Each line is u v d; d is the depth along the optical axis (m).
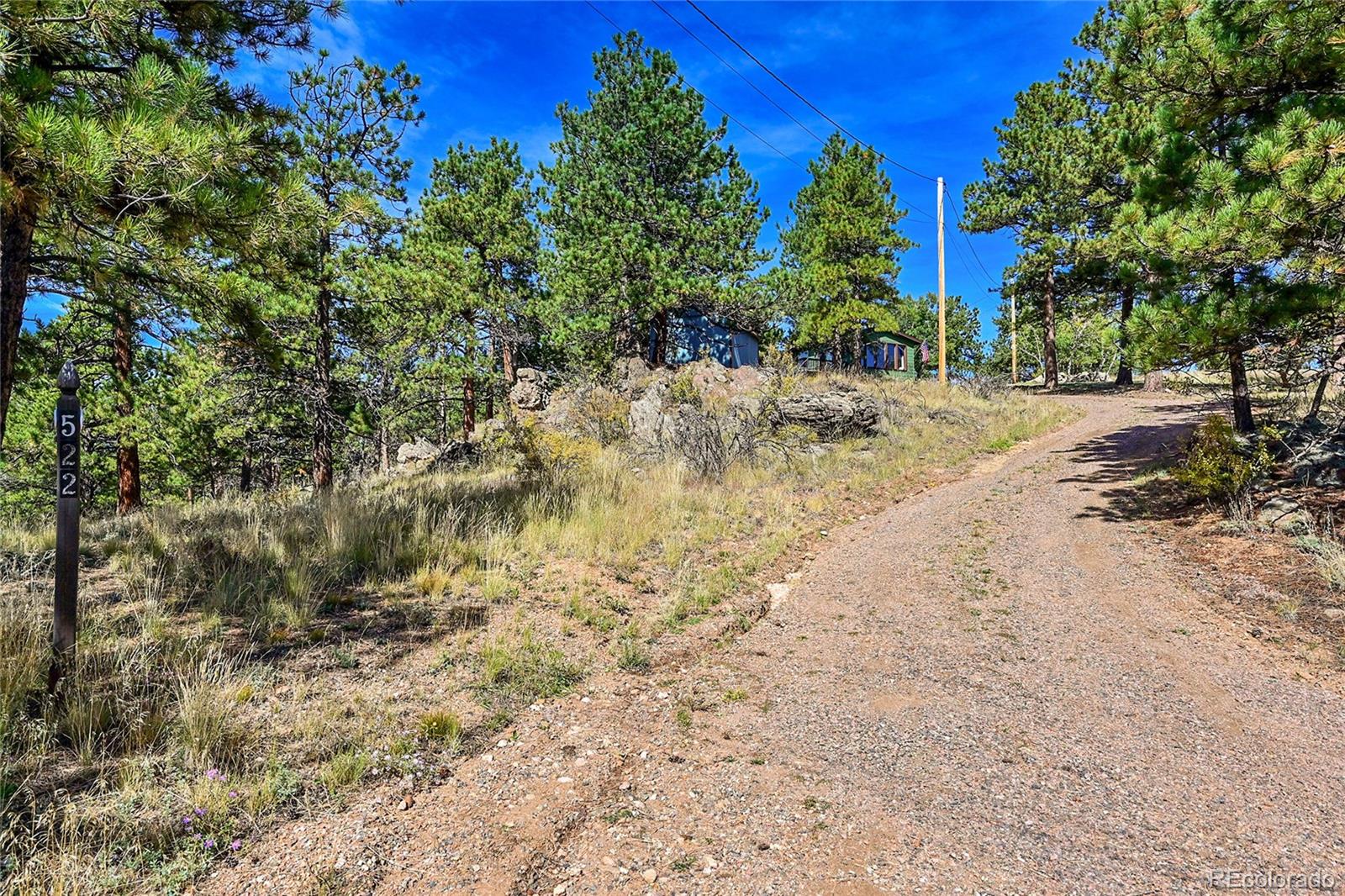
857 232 28.53
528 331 21.67
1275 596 5.91
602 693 4.62
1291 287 7.34
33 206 4.32
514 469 12.80
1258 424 11.05
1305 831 2.96
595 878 2.77
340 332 14.84
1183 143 9.01
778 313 20.91
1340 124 6.28
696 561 7.67
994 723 4.08
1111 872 2.71
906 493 11.75
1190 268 7.82
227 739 3.53
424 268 16.59
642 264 18.92
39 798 2.96
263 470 30.81
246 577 5.85
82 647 4.23
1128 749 3.74
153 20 5.71
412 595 5.96
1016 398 24.59
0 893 2.42
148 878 2.62
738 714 4.31
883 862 2.81
